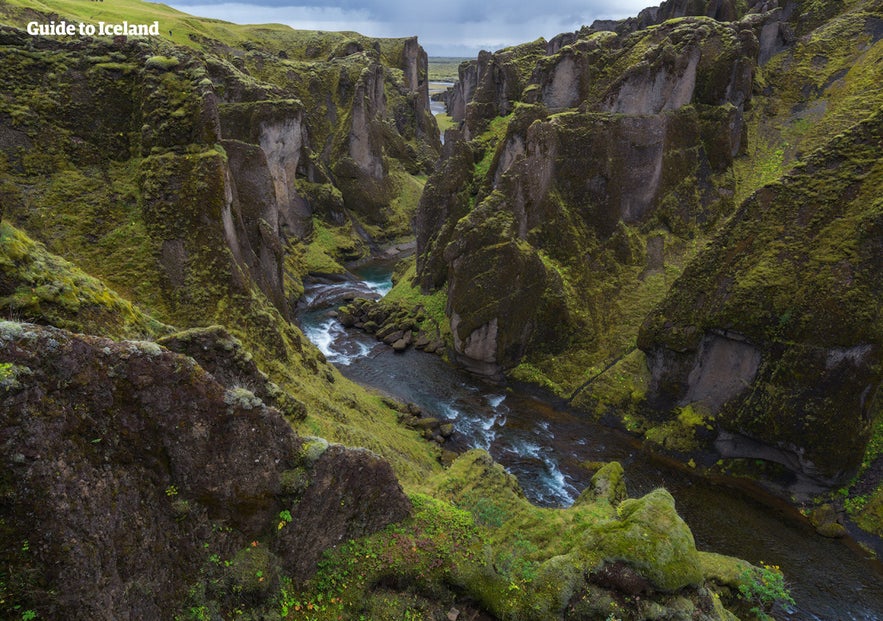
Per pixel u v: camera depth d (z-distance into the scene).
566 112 46.56
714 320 31.94
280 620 11.37
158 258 27.11
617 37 55.06
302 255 64.38
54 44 28.70
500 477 21.66
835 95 49.25
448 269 48.97
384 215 80.25
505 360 42.28
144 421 9.77
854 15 53.97
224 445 10.95
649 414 35.78
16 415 7.82
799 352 28.53
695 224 46.75
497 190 43.28
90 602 8.23
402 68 120.19
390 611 12.79
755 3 68.38
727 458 31.98
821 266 28.41
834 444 27.59
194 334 14.77
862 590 23.44
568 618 13.88
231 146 38.41
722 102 47.81
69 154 27.70
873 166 27.92
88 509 8.52
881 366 26.50
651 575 14.15
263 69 81.88
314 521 12.80
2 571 7.68
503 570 14.55
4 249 11.79
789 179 30.64
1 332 8.05
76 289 12.94
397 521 15.05
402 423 33.66
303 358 31.03
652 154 45.97
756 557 25.28
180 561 10.39
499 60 61.84
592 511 18.86
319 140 81.44
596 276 44.91
